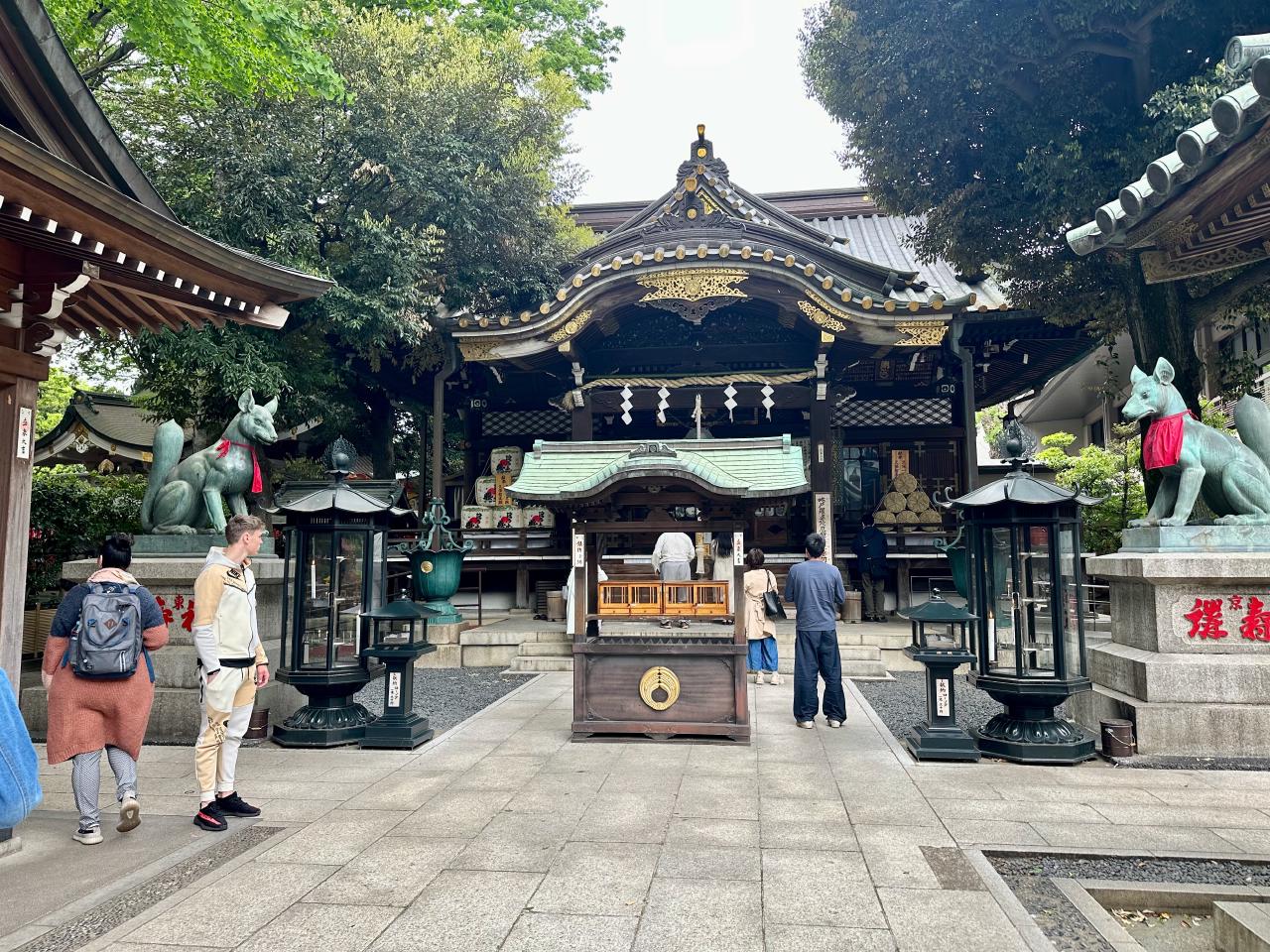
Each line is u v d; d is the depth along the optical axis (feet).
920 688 29.66
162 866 12.41
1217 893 11.13
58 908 10.89
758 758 19.04
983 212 36.22
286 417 42.14
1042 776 17.33
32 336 16.93
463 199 41.91
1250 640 19.48
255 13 32.04
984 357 49.24
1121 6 28.22
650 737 20.92
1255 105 11.36
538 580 48.49
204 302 18.95
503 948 9.72
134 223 15.15
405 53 42.75
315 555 21.72
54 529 37.86
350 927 10.29
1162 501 21.56
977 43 30.73
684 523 21.66
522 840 13.46
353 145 39.65
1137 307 33.94
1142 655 20.15
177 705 21.34
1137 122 32.17
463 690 29.60
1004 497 19.30
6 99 16.38
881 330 41.39
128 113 39.93
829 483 42.75
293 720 21.08
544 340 42.98
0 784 11.96
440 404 44.65
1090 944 10.05
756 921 10.39
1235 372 37.45
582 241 59.21
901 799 15.69
